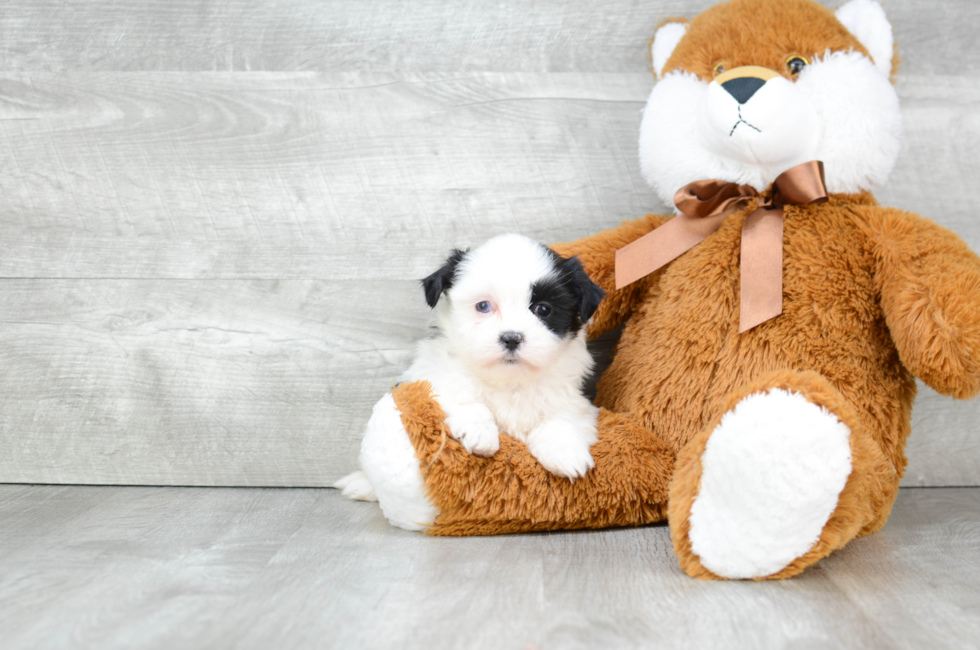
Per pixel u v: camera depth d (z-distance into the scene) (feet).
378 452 5.20
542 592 4.23
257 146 6.80
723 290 5.52
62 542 5.17
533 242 5.77
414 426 5.10
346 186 6.82
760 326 5.34
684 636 3.69
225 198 6.84
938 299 4.71
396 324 6.87
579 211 6.82
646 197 6.81
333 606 4.04
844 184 5.44
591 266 6.13
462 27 6.76
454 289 5.48
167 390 6.88
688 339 5.57
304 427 6.91
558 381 5.64
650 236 5.97
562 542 5.19
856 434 4.24
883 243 5.19
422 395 5.22
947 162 6.73
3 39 6.74
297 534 5.41
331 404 6.90
